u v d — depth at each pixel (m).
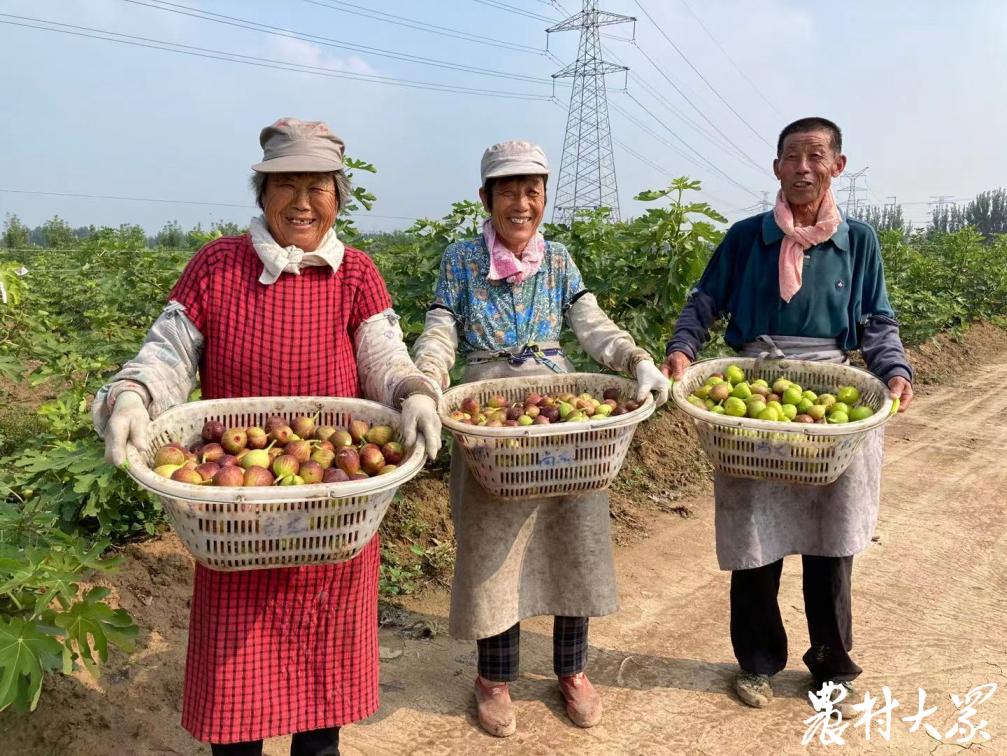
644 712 3.28
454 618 3.03
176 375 2.31
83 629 2.56
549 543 3.05
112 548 4.04
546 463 2.62
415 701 3.31
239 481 2.13
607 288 5.70
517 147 2.82
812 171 2.98
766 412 2.95
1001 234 20.47
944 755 3.03
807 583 3.29
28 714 2.82
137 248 9.91
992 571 4.76
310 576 2.32
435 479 5.32
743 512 3.12
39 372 5.02
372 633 2.53
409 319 5.39
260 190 2.36
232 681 2.30
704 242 5.71
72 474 3.92
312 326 2.43
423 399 2.29
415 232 5.96
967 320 16.05
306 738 2.54
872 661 3.70
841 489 3.05
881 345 3.15
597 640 3.85
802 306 3.20
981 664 3.69
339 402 2.46
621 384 3.12
